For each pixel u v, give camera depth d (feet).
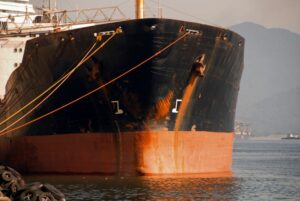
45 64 231.91
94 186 194.70
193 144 226.17
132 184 198.39
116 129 218.18
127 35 207.00
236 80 249.55
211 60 220.84
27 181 211.20
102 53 212.84
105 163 222.28
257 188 213.66
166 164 217.97
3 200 143.54
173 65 209.97
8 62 287.07
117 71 212.02
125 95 212.84
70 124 229.66
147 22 203.41
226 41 224.74
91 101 220.84
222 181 221.66
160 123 214.48
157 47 205.67
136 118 213.66
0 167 164.35
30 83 244.22
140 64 207.82
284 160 492.13
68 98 226.99
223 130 245.45
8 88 269.85
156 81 208.95
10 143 268.00
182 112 217.77
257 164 417.90
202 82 220.43
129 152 216.95
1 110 282.36
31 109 246.06
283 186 226.99
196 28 210.59
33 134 247.50
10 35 286.46
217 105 235.20
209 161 236.02
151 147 214.69
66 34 220.23
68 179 215.10
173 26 205.46
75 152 229.86
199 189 193.57
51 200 148.87
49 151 239.91
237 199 180.55
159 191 184.96
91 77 217.15
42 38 230.27
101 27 211.20
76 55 219.41
